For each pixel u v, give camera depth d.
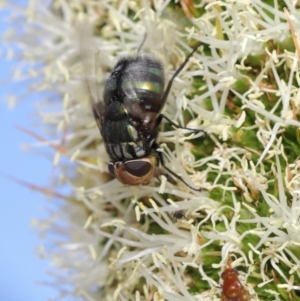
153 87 0.14
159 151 0.14
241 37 0.14
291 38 0.14
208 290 0.14
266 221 0.14
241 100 0.14
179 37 0.15
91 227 0.15
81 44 0.15
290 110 0.14
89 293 0.15
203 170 0.14
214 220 0.14
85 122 0.15
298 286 0.14
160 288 0.14
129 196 0.15
